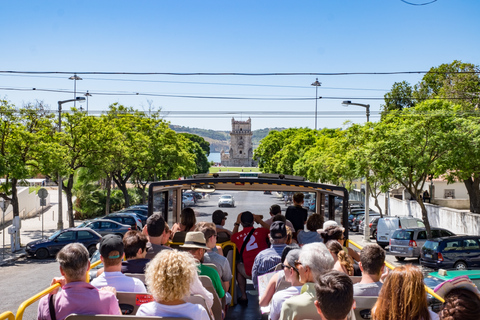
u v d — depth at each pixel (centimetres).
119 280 516
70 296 442
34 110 3344
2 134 2966
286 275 522
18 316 438
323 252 455
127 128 4584
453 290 358
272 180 902
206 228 670
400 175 2192
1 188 2947
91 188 4997
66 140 3572
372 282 502
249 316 709
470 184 3484
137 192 6097
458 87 4353
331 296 356
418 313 365
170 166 5281
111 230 2953
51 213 5506
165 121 5572
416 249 2594
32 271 2272
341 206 877
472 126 2283
